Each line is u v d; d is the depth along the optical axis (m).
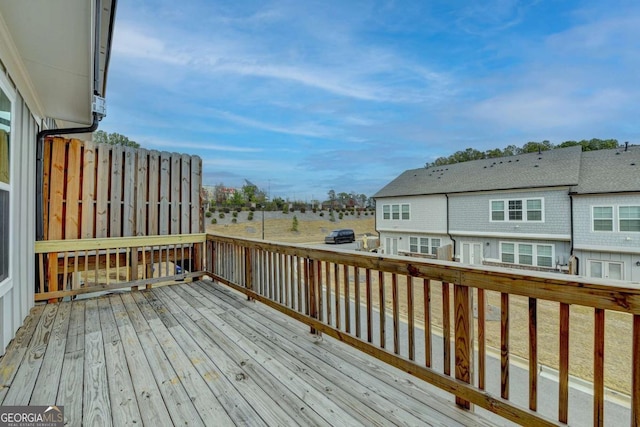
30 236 3.56
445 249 12.97
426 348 1.86
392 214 18.58
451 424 1.60
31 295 3.61
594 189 11.38
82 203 4.40
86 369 2.19
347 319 2.45
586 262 11.62
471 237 14.95
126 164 4.81
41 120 4.26
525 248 13.16
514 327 5.43
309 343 2.68
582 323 5.55
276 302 3.36
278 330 2.99
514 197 13.39
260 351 2.51
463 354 1.69
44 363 2.29
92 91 3.40
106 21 2.67
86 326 3.08
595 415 1.20
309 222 29.02
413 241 17.47
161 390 1.92
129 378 2.07
